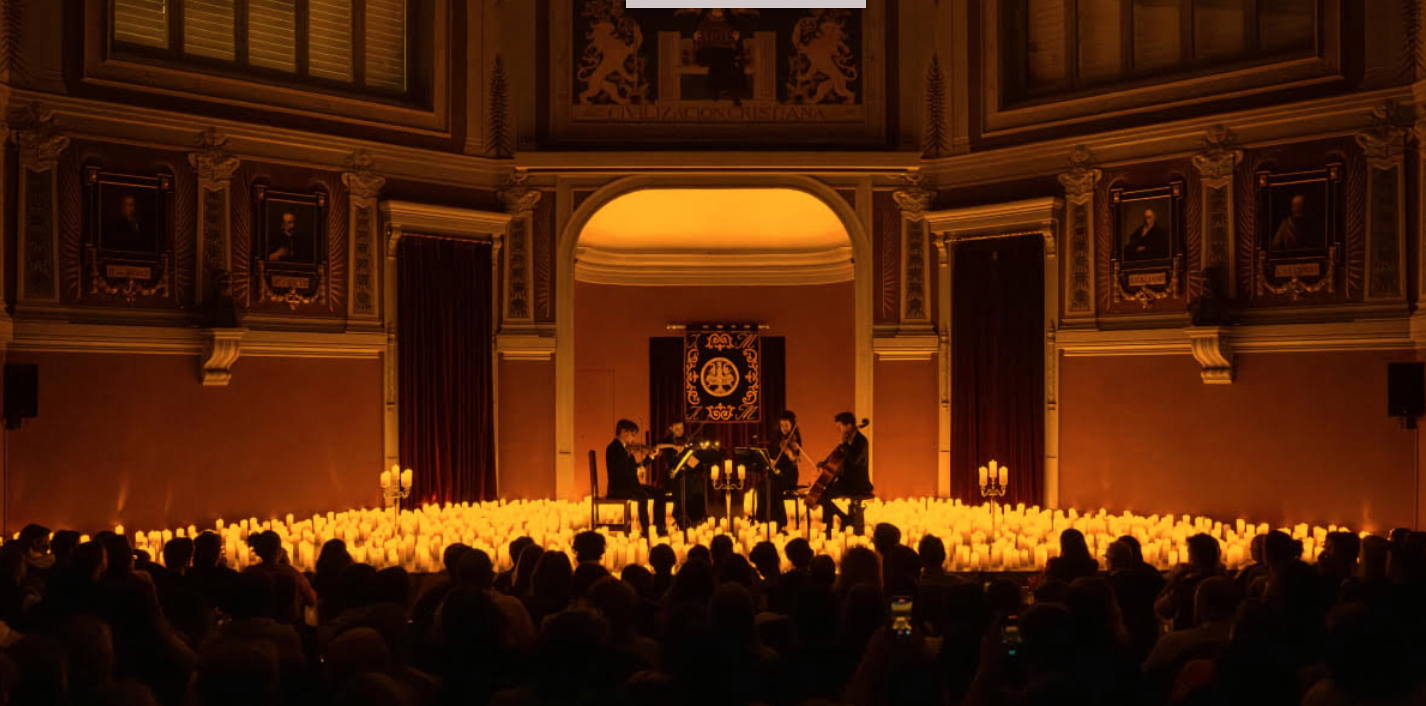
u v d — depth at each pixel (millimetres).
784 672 4562
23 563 6898
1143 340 14742
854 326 18422
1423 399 12016
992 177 16297
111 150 13281
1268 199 13766
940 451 16688
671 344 20266
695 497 15242
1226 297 14047
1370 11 12984
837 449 13867
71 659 4195
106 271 13164
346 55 15656
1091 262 15320
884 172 16828
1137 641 5809
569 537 12367
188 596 5797
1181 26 14742
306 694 4473
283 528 13039
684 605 4500
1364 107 12953
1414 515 12414
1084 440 15359
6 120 12367
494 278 16875
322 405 15070
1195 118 14281
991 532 13047
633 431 14242
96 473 12977
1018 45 16266
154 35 13859
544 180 16859
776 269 20219
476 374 16578
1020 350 15953
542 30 16922
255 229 14523
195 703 3641
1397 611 5055
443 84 16406
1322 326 13172
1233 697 3652
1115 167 15125
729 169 16766
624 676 4629
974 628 4875
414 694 4449
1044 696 3490
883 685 4531
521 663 4586
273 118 14688
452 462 16281
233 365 14195
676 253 20188
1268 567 6738
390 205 15594
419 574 10586
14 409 11773
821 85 16938
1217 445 14102
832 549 11352
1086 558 6766
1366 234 12953
